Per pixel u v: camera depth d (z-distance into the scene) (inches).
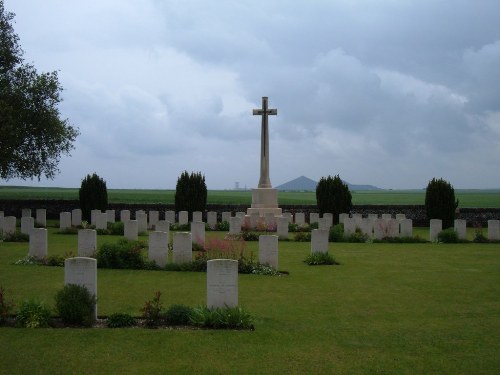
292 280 584.1
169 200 2466.8
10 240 900.6
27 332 364.5
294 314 432.5
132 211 1481.3
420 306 464.1
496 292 524.4
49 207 1507.1
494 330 388.2
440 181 1222.9
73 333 363.9
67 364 307.9
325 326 396.5
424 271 648.4
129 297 482.9
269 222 1171.3
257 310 445.1
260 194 1285.7
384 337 369.4
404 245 942.4
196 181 1378.0
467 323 408.2
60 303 383.9
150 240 650.8
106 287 529.0
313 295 506.3
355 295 507.5
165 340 352.2
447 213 1210.6
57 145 1413.6
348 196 1311.5
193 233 882.1
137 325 388.8
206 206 1475.1
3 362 309.3
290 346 346.3
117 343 344.2
